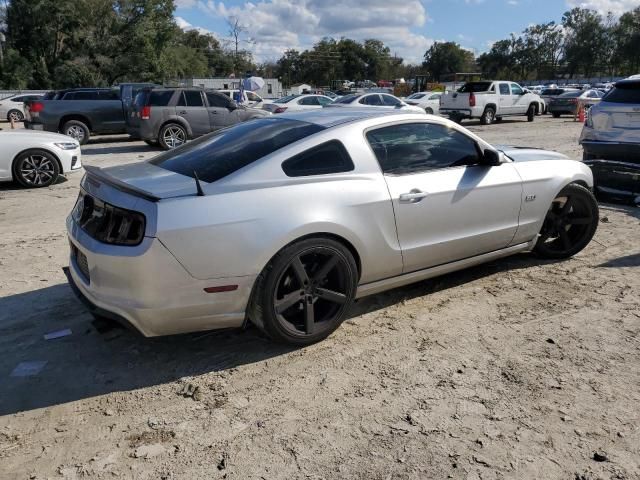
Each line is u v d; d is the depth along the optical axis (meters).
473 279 4.84
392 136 3.99
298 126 3.88
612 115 7.93
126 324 3.19
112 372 3.43
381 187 3.77
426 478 2.47
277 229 3.30
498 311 4.19
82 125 16.23
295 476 2.50
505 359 3.48
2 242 6.12
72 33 51.28
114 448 2.73
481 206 4.32
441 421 2.87
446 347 3.65
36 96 28.36
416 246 4.00
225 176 3.35
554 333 3.81
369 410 2.99
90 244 3.23
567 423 2.84
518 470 2.51
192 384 3.27
